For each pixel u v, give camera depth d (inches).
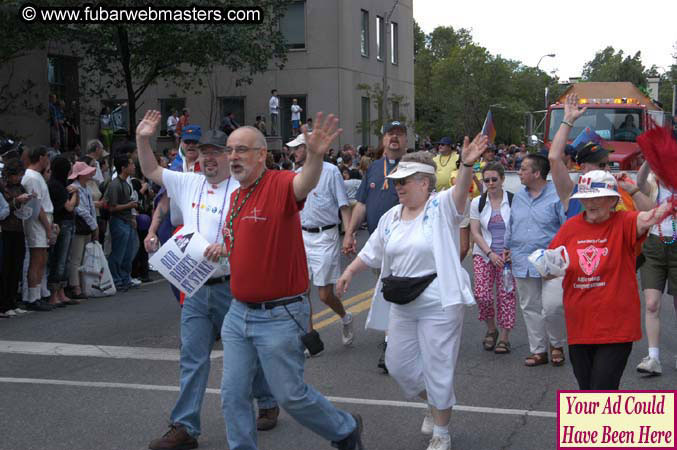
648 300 277.7
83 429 224.2
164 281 517.3
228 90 1348.4
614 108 717.3
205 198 217.3
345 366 291.1
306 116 1337.4
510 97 2440.9
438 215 198.2
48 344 334.0
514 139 2393.0
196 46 810.2
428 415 216.1
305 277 180.2
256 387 221.5
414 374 206.4
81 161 464.1
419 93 2910.9
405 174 199.6
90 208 447.2
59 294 428.8
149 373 285.3
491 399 248.5
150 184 547.2
